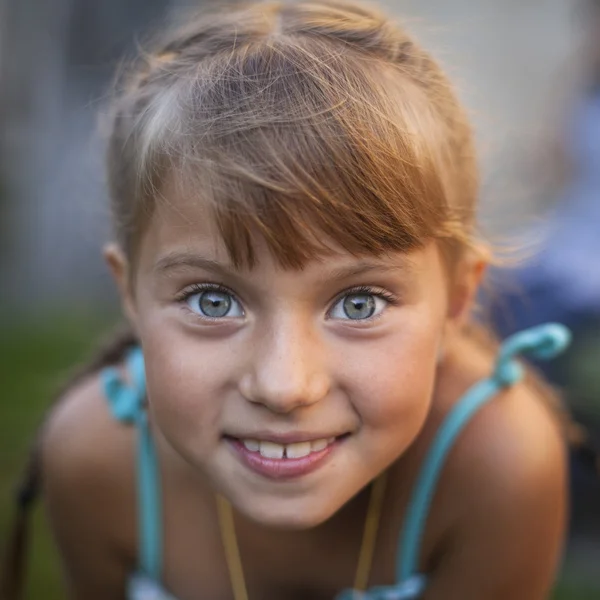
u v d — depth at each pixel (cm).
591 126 89
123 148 47
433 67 48
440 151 45
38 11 147
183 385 42
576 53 98
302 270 40
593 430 79
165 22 85
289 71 43
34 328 137
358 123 41
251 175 39
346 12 50
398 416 43
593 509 85
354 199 40
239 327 41
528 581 54
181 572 56
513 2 147
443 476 52
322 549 54
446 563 54
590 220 84
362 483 43
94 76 148
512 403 52
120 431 54
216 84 43
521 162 91
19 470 91
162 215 42
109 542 57
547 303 80
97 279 151
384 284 41
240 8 52
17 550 60
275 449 42
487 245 53
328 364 41
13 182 149
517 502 51
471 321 59
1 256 150
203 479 53
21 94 148
